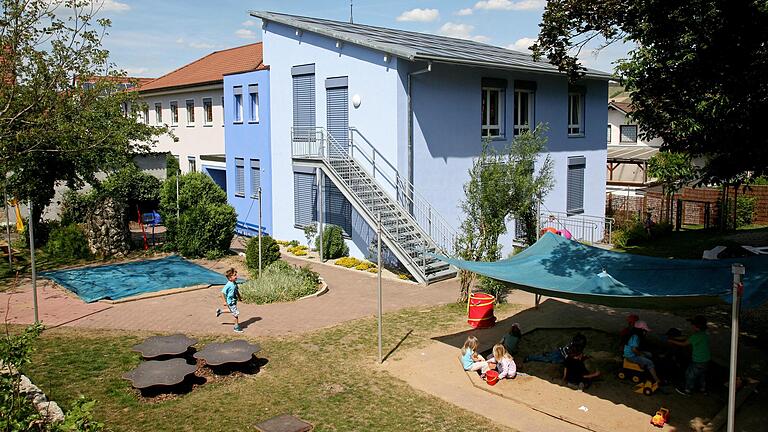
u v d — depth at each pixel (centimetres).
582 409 960
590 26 1153
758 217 3100
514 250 2114
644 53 1098
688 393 1018
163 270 1945
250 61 3177
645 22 1084
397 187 1981
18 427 593
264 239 1947
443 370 1138
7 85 1427
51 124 1512
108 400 988
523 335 1350
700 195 3091
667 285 1089
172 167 3206
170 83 3469
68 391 1018
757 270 1065
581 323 1438
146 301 1608
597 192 2877
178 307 1548
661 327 1416
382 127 2016
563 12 1141
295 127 2281
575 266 1251
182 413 946
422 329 1384
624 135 4644
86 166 2138
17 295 1664
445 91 2092
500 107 2322
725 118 1023
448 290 1758
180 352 1102
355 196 1975
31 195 2130
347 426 912
